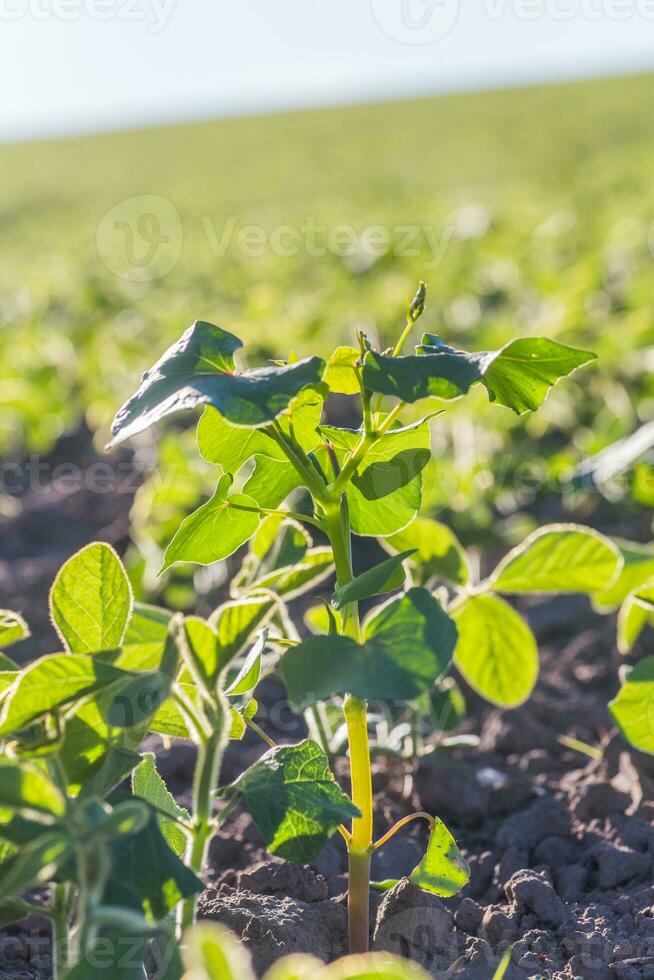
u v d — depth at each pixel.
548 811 1.42
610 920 1.31
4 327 5.75
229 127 34.56
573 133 20.08
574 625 2.09
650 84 30.48
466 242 6.52
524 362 1.19
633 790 1.44
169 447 2.54
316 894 1.34
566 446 3.06
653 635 1.92
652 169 9.66
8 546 3.08
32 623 2.39
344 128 29.45
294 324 4.46
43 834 1.11
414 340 4.40
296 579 1.31
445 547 1.37
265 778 1.17
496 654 1.38
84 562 1.18
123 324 5.53
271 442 1.22
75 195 19.97
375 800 1.46
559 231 6.43
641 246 5.38
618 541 1.52
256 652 1.20
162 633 1.28
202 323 1.19
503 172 14.89
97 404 3.82
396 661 1.13
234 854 1.41
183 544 1.23
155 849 1.13
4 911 1.16
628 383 3.11
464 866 1.22
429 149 21.30
